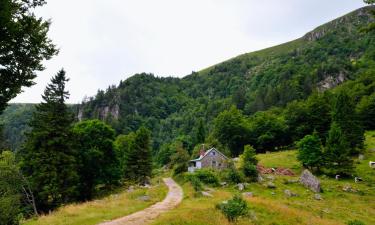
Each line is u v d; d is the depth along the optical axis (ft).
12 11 39.52
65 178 149.07
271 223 83.76
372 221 127.24
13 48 40.63
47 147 149.07
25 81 43.16
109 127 196.85
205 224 69.51
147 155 257.55
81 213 84.12
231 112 397.39
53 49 45.03
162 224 66.74
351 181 202.18
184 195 140.97
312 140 233.14
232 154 370.12
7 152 133.08
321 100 341.62
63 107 160.04
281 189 184.96
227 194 139.85
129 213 87.35
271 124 354.54
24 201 140.46
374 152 253.03
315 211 132.87
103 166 189.57
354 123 260.83
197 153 327.26
